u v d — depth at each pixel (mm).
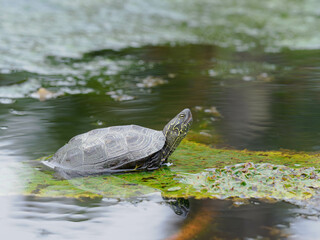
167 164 6531
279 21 26125
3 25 20469
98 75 13844
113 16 25156
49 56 16141
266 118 8977
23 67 14289
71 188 5551
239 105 10117
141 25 23469
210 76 13812
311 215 4691
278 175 5789
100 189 5527
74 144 6480
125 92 11609
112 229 4449
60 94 11297
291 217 4648
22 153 6867
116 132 6508
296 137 7707
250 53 18156
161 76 13844
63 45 17875
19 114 9289
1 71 13656
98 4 28312
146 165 6254
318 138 7625
